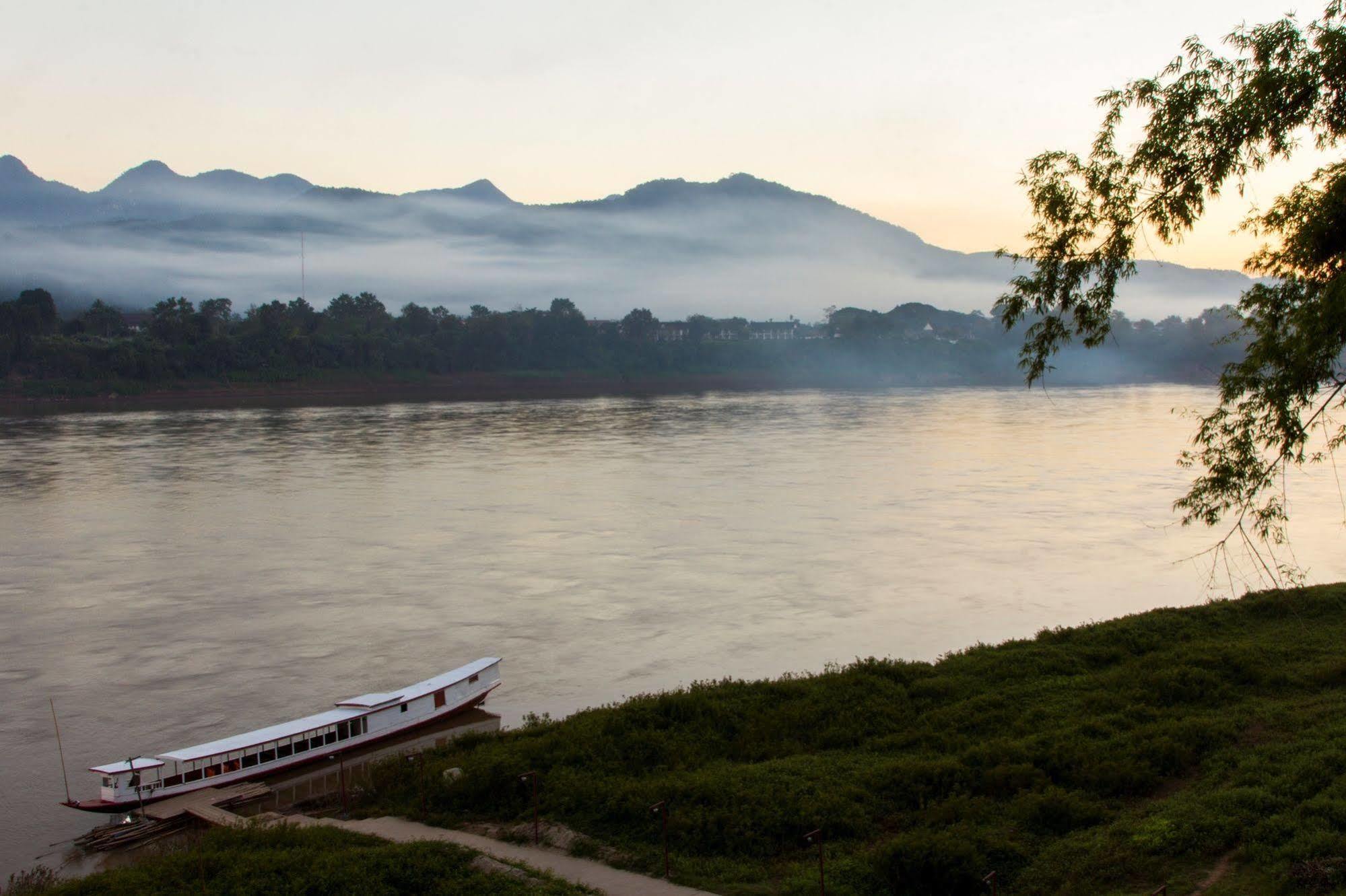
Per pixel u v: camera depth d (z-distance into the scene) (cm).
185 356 18525
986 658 3231
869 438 12125
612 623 4672
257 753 3222
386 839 2253
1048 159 1770
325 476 9188
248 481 8888
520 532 6744
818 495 8006
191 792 3097
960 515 7131
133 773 3016
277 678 4028
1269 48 1644
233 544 6406
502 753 2705
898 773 2289
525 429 13562
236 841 2295
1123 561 5709
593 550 6194
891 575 5478
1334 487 7612
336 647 4391
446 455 10706
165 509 7556
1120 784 2123
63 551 6206
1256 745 2267
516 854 2127
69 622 4766
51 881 2462
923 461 9944
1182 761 2200
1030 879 1797
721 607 4916
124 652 4347
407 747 3422
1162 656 2992
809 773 2372
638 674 4000
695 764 2548
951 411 15838
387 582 5456
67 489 8425
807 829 2105
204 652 4347
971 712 2736
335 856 2061
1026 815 2025
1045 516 7038
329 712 3494
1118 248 1728
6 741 3462
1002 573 5488
